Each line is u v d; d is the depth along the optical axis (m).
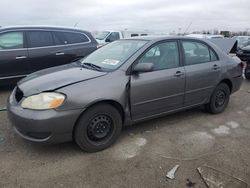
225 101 5.05
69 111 3.06
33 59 6.45
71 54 6.98
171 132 4.07
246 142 3.79
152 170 3.02
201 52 4.55
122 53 3.92
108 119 3.44
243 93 6.71
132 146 3.58
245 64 8.72
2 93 6.23
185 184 2.79
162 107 4.01
